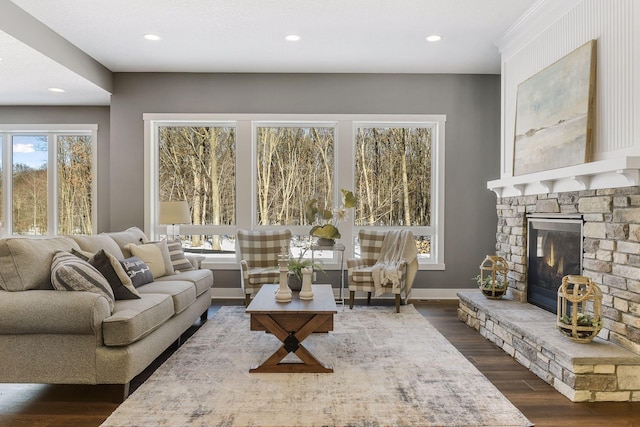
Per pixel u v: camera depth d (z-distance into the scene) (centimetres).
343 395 242
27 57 388
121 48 442
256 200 537
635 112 249
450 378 268
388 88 525
